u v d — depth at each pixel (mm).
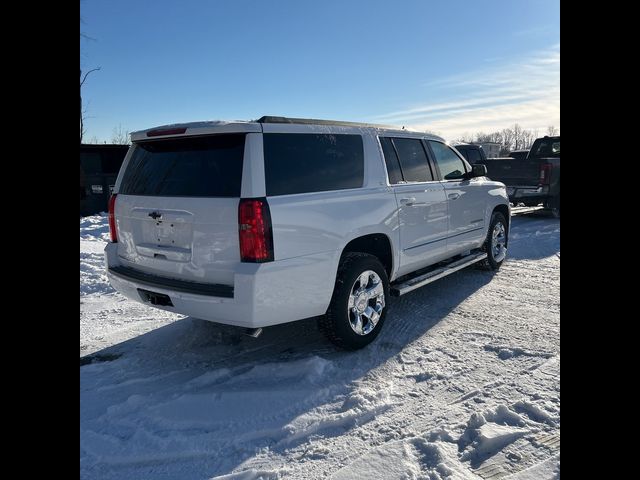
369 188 4035
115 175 14594
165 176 3648
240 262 3152
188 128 3395
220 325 4629
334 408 3029
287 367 3578
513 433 2590
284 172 3363
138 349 4148
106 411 3082
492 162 11906
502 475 2293
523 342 3867
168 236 3543
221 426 2883
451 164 5461
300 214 3338
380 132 4383
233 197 3189
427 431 2697
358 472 2383
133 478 2451
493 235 6301
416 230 4535
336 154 3840
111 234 4121
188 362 3832
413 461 2445
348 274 3680
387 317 4660
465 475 2303
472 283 5816
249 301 3086
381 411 2951
